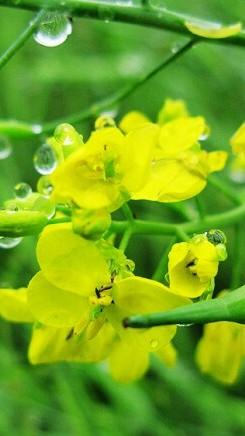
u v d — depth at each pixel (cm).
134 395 27
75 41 31
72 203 18
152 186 18
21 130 22
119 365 21
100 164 18
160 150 19
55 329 19
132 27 31
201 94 31
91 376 28
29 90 31
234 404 28
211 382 28
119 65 30
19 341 29
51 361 19
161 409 29
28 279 28
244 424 27
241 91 31
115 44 31
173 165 19
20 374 28
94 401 29
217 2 29
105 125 19
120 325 18
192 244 18
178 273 18
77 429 27
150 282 18
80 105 31
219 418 28
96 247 18
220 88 31
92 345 19
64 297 18
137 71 30
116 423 27
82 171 18
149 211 28
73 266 18
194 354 28
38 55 31
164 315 17
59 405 28
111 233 20
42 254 18
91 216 18
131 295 18
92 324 18
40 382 28
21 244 28
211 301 17
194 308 17
